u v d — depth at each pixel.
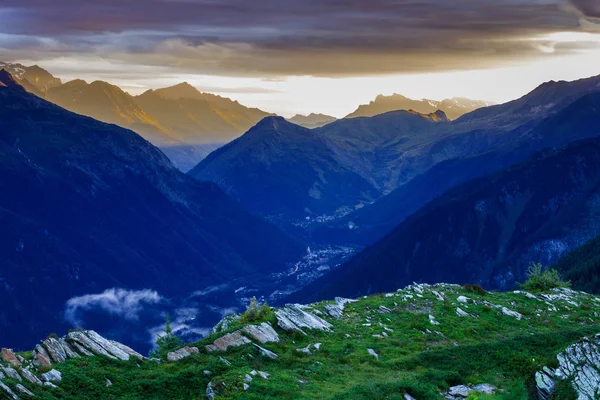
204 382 46.06
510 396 44.47
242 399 42.47
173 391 44.69
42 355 46.81
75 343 49.16
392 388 44.91
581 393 41.09
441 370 50.16
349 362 51.84
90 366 46.03
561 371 43.78
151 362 49.50
